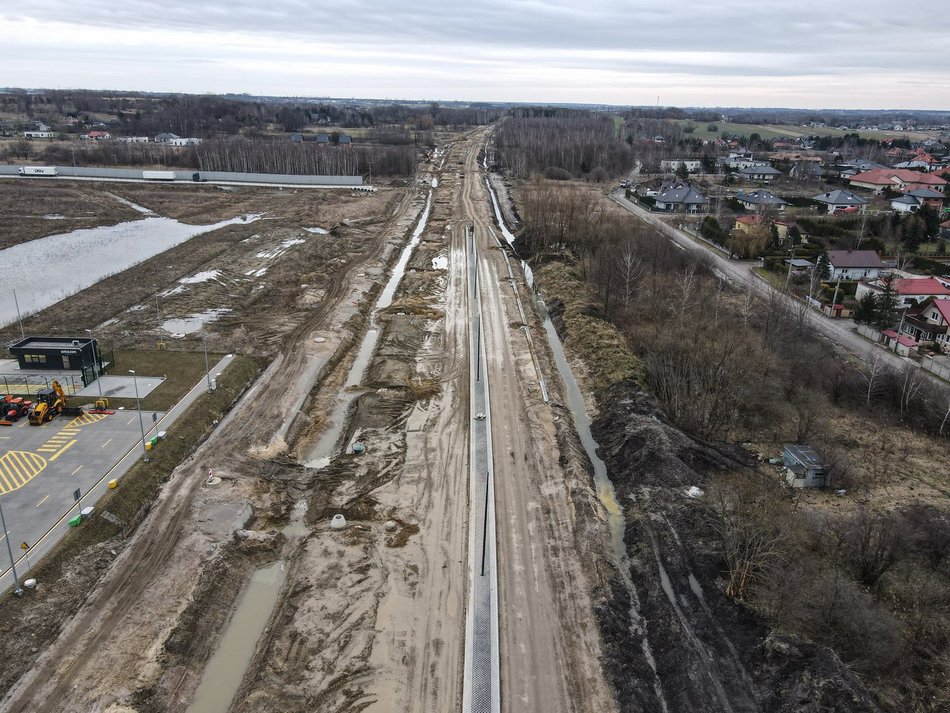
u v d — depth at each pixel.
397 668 28.00
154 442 41.06
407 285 80.88
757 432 46.78
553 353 62.28
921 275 86.88
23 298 71.81
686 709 25.77
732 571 31.34
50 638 27.95
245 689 26.72
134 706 25.38
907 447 45.75
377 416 49.25
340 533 36.31
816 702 24.56
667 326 64.12
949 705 25.61
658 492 38.81
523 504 38.66
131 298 70.12
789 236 96.38
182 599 30.66
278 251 90.94
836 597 29.19
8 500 35.19
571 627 30.00
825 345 61.50
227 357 55.22
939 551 34.12
